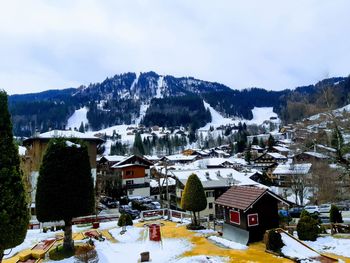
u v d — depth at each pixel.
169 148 187.25
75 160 20.69
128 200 60.41
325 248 20.89
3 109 11.84
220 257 19.39
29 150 46.53
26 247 23.05
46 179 20.20
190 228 27.59
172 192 61.31
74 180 20.44
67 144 20.81
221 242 22.78
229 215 24.66
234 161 98.19
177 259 19.52
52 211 19.94
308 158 53.28
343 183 36.91
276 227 23.56
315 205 49.19
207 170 59.12
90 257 18.56
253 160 107.06
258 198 22.69
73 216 20.50
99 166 79.62
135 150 137.50
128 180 67.44
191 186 28.19
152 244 22.84
